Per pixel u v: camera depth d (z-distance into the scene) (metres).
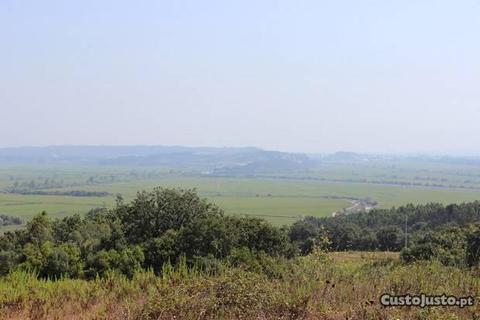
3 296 12.41
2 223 85.75
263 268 13.53
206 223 22.67
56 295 12.80
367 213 63.50
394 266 14.29
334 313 9.48
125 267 21.22
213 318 9.13
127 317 9.55
